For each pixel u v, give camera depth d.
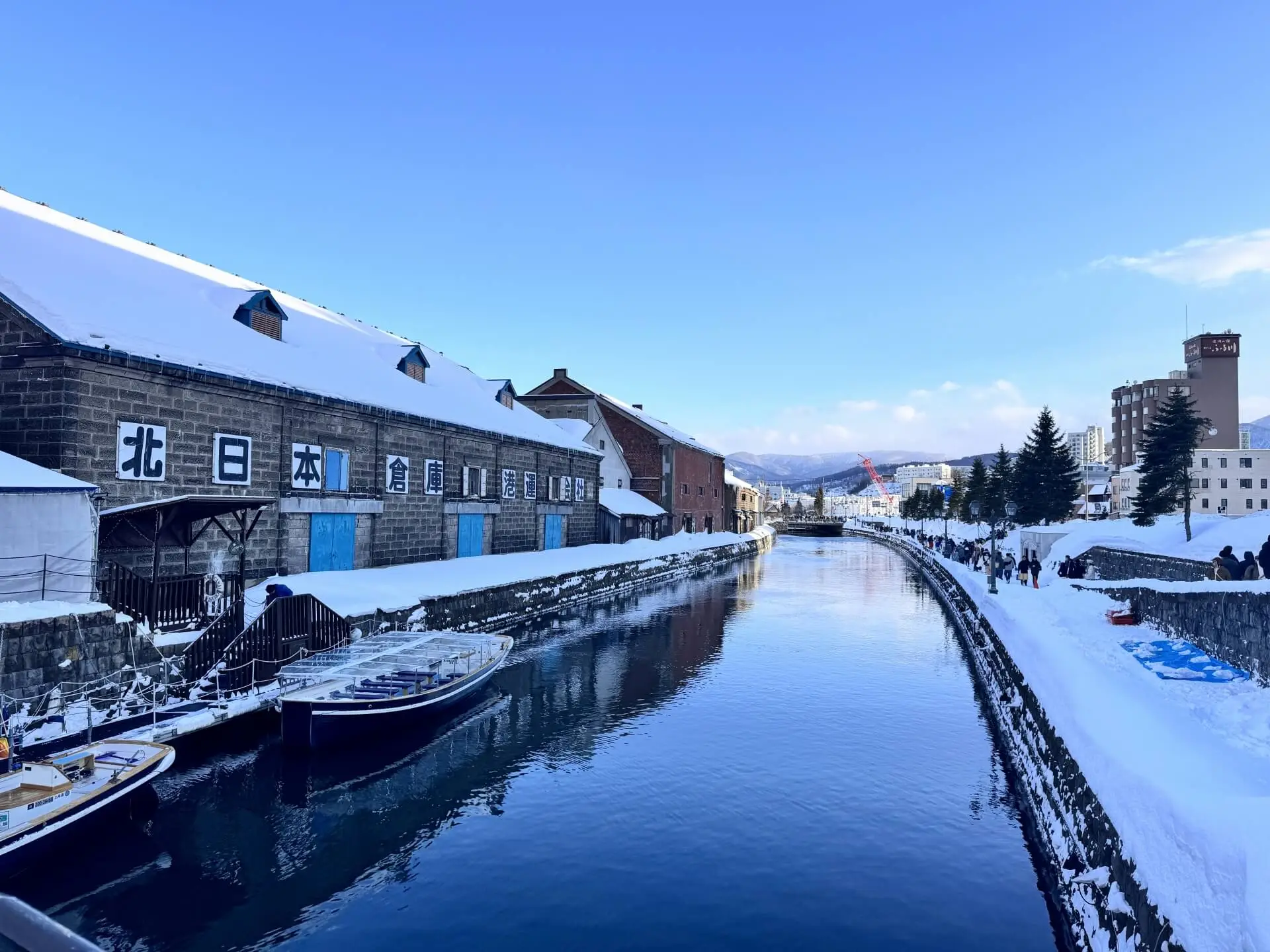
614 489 58.50
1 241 18.77
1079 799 9.44
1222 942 5.42
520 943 8.88
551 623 30.59
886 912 9.62
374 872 10.45
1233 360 99.00
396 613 21.83
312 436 23.53
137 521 16.81
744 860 10.92
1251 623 14.09
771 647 26.39
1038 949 8.86
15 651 11.95
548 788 13.42
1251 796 7.15
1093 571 36.00
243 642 15.77
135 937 8.86
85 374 16.52
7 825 9.23
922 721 17.59
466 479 33.19
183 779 13.14
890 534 112.50
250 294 27.00
